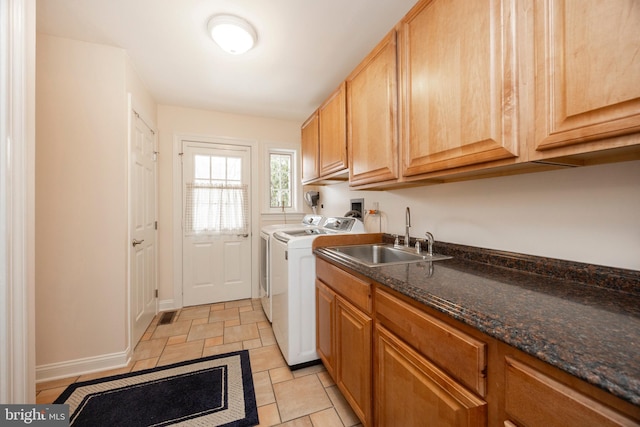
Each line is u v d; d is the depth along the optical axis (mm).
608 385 404
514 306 697
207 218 2994
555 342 509
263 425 1293
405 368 895
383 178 1402
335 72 2148
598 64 607
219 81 2301
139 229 2193
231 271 3105
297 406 1422
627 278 804
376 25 1593
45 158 1667
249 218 3176
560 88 680
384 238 1964
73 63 1719
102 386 1576
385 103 1372
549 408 503
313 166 2467
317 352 1753
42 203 1661
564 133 674
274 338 2186
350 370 1276
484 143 875
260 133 3227
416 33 1170
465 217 1387
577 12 644
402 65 1258
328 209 3025
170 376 1675
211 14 1500
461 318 667
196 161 2957
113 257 1809
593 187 899
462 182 1402
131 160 1968
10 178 888
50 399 1468
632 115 557
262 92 2521
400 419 924
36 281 1648
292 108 2932
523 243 1115
